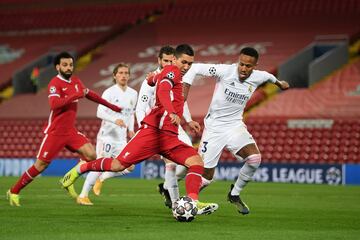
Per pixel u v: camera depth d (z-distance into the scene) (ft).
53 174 261.85
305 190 189.78
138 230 89.20
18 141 299.79
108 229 89.97
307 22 329.93
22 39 376.68
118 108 121.08
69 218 103.19
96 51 351.46
